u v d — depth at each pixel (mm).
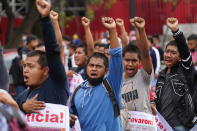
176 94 14812
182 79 14836
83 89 12438
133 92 14086
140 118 13953
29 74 11086
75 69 19203
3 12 56438
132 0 32312
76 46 20875
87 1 50719
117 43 12055
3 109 7023
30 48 25922
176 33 14430
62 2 51531
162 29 42656
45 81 11125
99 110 12070
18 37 44531
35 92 11172
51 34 10266
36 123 10883
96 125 12055
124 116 14000
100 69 12273
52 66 10625
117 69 12070
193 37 24922
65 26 53531
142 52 13883
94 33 48719
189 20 41969
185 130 14766
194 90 14883
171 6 43062
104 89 12180
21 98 11375
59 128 10961
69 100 12883
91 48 16750
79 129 11961
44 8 10062
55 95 11008
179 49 14570
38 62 11070
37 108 10750
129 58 14062
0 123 6691
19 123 6836
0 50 9750
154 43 35688
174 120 14797
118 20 16062
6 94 9305
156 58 25641
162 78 15195
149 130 13922
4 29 56750
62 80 10883
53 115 10930
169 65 15094
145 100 14094
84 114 12195
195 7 42031
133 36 31344
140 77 14133
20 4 58281
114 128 12203
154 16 43219
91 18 46031
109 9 49531
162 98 14992
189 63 14711
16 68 22484
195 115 14969
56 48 10461
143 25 13703
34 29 52062
